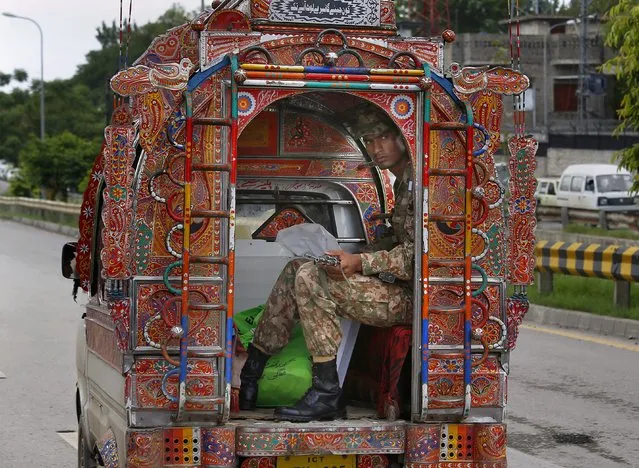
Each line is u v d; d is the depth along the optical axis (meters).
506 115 36.03
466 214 4.98
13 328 14.15
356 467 5.10
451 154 5.02
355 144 6.45
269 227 6.39
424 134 4.97
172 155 4.75
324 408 5.15
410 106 4.99
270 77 4.79
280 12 4.98
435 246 5.03
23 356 12.06
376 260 5.16
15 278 20.72
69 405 9.73
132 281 4.77
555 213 37.66
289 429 4.94
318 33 4.98
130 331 4.77
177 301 4.79
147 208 4.77
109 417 5.56
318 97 6.14
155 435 4.80
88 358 6.48
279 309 5.46
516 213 5.13
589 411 9.31
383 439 5.04
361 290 5.20
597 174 37.81
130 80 4.66
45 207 41.09
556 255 15.04
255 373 5.45
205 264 4.80
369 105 5.55
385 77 4.89
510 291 10.40
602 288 15.68
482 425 5.07
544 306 14.81
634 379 10.68
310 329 5.20
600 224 31.92
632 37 14.68
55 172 45.78
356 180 6.45
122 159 4.71
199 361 4.81
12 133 74.38
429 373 5.03
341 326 5.38
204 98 4.78
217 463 4.86
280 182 6.41
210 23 5.06
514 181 5.14
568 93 51.97
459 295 5.05
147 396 4.81
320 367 5.21
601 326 13.68
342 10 5.04
